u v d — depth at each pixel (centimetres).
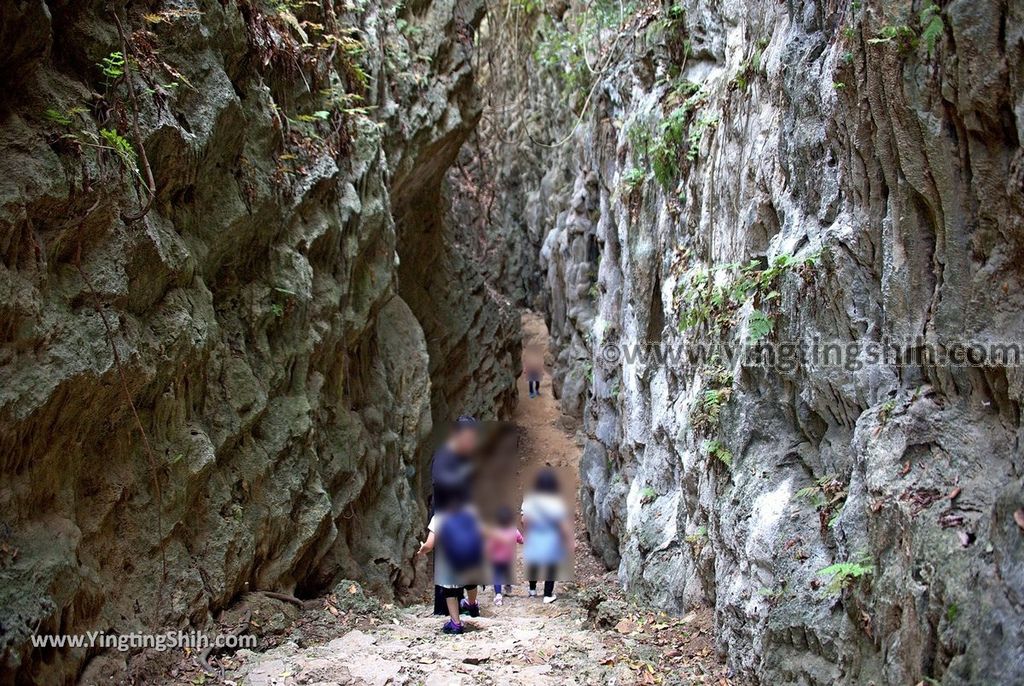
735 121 604
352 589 674
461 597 661
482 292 1588
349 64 831
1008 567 288
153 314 495
